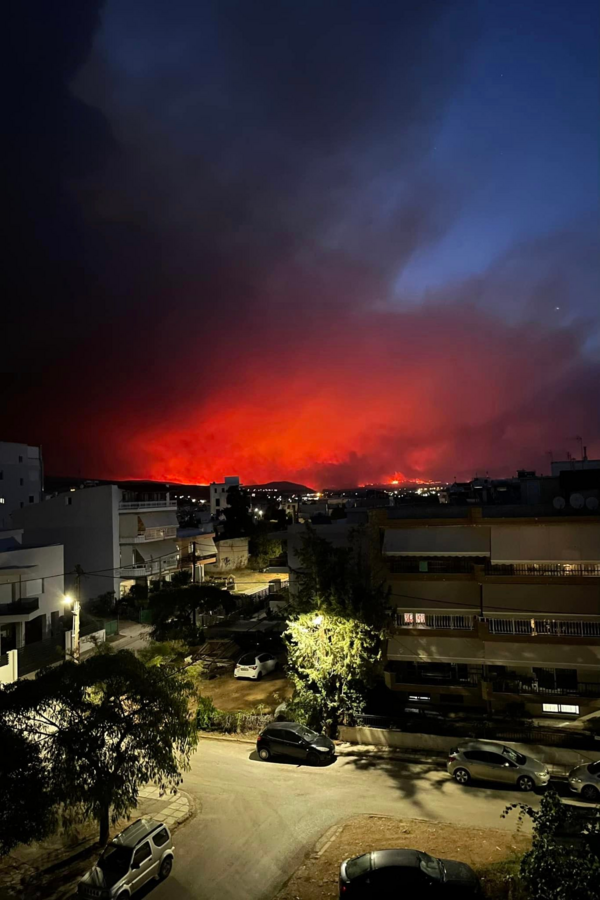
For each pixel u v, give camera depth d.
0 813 16.17
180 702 20.28
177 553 66.44
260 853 19.20
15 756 16.72
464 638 33.69
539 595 32.78
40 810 16.52
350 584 30.30
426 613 34.34
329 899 16.11
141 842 17.36
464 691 33.59
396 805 22.25
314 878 17.33
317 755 26.23
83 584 56.06
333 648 29.52
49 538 57.25
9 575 38.81
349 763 26.55
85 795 17.39
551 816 11.83
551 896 10.38
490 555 32.81
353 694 30.44
